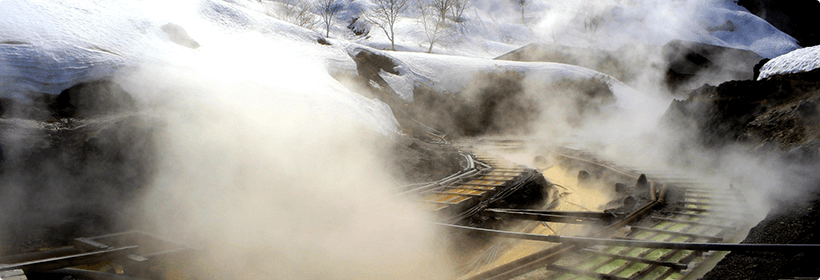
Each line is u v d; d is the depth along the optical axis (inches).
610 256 271.0
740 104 592.4
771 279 198.2
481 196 408.2
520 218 370.0
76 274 215.8
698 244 213.5
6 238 243.8
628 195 446.9
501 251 336.8
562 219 357.1
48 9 558.3
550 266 257.9
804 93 547.2
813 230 246.7
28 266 201.0
